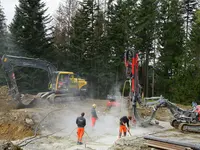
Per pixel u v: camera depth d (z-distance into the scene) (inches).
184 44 1389.0
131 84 666.8
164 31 1414.9
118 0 1427.2
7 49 1240.8
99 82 1371.8
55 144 519.8
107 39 1379.2
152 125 677.3
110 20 1424.7
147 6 1401.3
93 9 1439.5
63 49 1441.9
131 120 668.7
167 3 1445.6
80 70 1374.3
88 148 480.7
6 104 764.6
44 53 1296.8
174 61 1401.3
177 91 1293.1
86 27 1408.7
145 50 1453.0
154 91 1483.8
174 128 600.7
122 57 1371.8
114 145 454.3
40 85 1285.7
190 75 1289.4
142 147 422.0
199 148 344.5
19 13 1270.9
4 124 623.8
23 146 501.7
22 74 1212.5
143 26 1360.7
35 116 679.7
